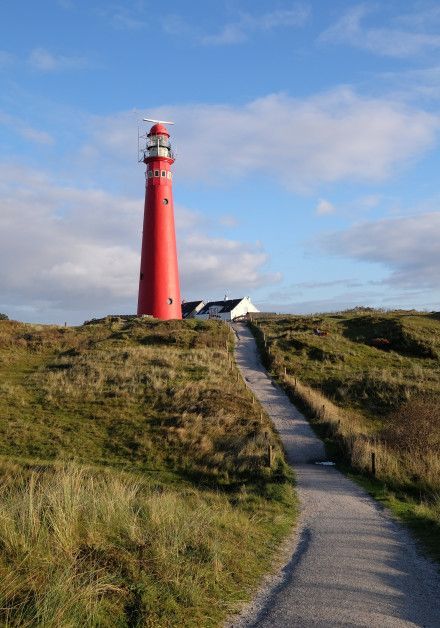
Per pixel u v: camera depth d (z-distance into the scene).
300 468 20.84
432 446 20.83
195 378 33.88
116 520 8.37
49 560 6.59
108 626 5.97
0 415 26.42
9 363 39.34
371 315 58.09
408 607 7.42
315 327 52.31
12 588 5.84
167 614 6.44
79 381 32.91
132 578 6.94
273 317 70.31
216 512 11.86
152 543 7.93
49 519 7.61
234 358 42.75
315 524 12.90
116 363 37.69
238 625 6.64
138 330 50.75
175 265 58.66
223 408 27.23
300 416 28.14
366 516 13.77
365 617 6.90
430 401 27.39
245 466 20.36
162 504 9.87
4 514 7.22
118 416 26.84
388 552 10.41
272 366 39.22
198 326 53.50
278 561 9.59
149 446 22.95
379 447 21.08
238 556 9.07
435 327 50.97
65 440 23.56
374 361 41.38
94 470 19.12
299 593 7.82
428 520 12.90
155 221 58.09
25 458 21.05
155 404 28.69
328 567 9.23
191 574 7.50
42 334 49.34
